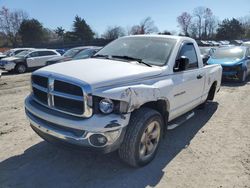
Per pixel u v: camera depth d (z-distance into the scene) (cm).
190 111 580
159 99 410
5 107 740
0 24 7225
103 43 5494
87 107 336
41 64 1933
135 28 7156
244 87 1058
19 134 523
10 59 1802
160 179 374
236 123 607
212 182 370
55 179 370
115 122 339
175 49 473
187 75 495
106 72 375
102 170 393
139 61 452
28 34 7231
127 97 348
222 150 467
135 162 382
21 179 369
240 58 1183
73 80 345
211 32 9031
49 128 365
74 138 341
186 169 401
